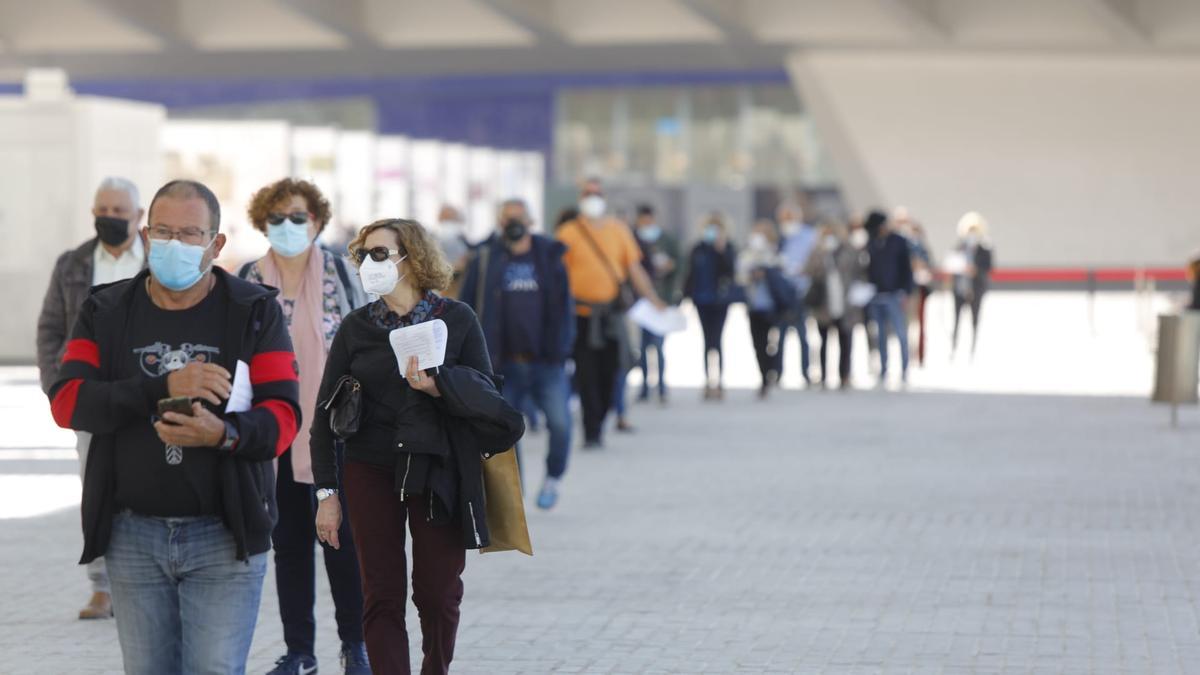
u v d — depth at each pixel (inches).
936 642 863.1
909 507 1325.0
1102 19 4857.3
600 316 1589.6
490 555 1115.9
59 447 1713.8
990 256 2950.3
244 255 2797.7
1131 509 1314.0
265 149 2815.0
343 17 5118.1
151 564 546.0
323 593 994.7
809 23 5123.0
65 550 1138.0
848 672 799.7
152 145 2640.3
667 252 2279.8
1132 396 2317.9
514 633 885.8
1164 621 912.9
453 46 5255.9
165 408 518.6
